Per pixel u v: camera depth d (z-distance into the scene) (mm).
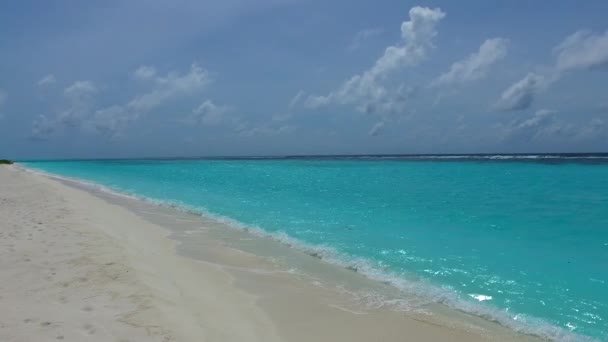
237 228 11922
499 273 7496
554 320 5535
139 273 6473
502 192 19688
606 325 5355
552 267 7793
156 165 73312
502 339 5031
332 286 6922
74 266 6664
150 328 4582
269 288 6762
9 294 5418
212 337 4668
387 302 6223
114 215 13430
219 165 67125
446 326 5383
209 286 6629
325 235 10727
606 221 12188
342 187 23734
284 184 26625
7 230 9195
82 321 4668
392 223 12297
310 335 5062
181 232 11312
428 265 8031
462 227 11602
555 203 15812
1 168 45125
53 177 37031
